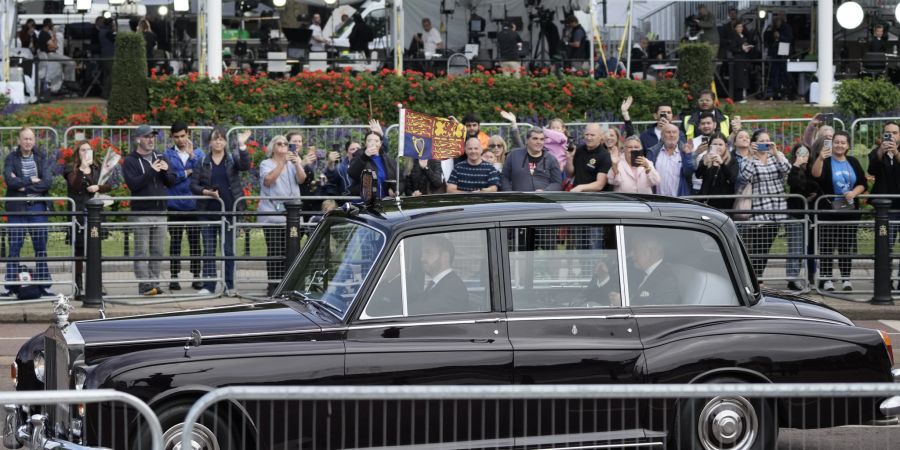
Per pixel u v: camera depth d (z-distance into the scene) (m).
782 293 25.03
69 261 41.34
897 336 38.81
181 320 21.98
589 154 42.53
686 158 45.22
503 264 21.88
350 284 21.84
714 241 22.86
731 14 82.19
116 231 42.31
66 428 20.75
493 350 21.27
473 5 82.88
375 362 20.78
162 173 43.75
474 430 20.75
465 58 75.94
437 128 36.81
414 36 81.31
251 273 43.53
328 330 21.09
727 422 21.66
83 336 21.19
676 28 88.88
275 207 45.03
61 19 87.19
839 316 23.48
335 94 69.19
